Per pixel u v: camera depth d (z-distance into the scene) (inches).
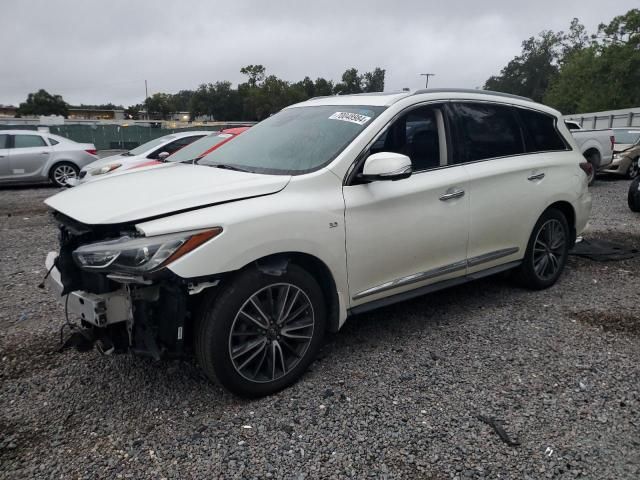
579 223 205.6
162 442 109.3
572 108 2341.3
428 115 157.5
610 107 1899.6
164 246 105.1
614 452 105.4
